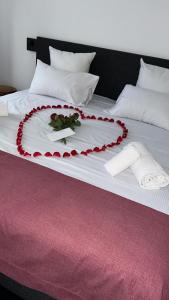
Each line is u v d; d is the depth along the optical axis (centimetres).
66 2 291
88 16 288
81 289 113
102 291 109
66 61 289
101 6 279
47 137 198
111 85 298
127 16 272
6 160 159
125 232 118
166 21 260
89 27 292
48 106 253
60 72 279
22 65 344
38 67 288
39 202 129
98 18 285
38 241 115
